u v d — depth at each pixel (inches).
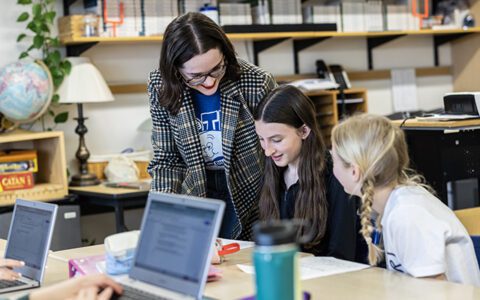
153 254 67.2
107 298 64.4
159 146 104.4
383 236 77.0
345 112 195.6
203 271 61.3
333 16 201.0
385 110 221.8
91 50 177.6
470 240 75.7
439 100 231.8
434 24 217.8
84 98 162.1
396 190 75.5
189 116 99.9
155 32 174.4
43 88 157.3
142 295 64.6
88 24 166.9
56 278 83.5
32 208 83.8
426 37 230.1
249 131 101.5
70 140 175.8
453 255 74.1
